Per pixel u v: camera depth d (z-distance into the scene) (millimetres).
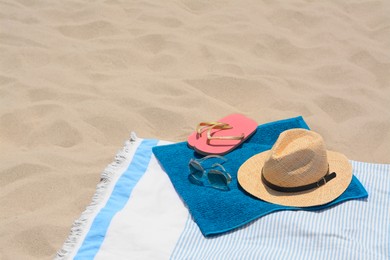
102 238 2498
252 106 3723
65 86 3852
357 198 2652
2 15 4781
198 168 2727
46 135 3365
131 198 2734
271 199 2604
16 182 2963
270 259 2320
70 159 3139
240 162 2885
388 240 2455
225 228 2494
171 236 2492
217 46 4406
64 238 2635
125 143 3117
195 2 5125
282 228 2479
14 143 3326
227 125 3084
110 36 4543
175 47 4383
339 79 4051
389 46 4492
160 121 3521
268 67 4180
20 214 2773
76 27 4648
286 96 3803
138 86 3873
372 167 2928
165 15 4863
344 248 2385
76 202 2840
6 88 3797
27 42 4383
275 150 2613
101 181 2877
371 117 3590
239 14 4930
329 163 2770
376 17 4957
